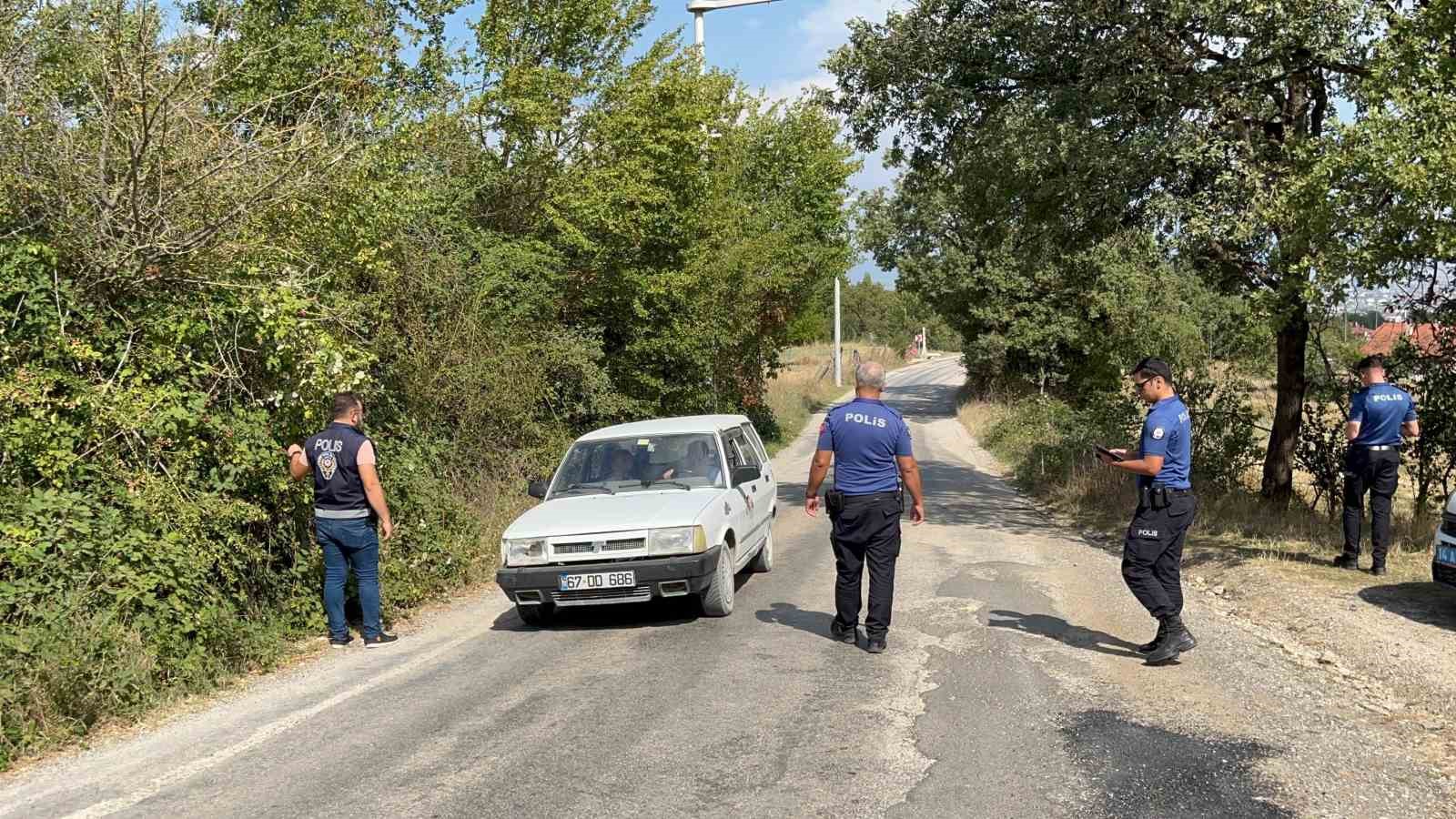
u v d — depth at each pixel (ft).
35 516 21.52
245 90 40.98
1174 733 17.08
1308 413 42.93
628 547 25.99
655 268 62.03
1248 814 13.79
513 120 55.88
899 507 22.95
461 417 45.16
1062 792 14.56
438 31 54.85
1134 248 46.93
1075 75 44.16
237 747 17.85
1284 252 35.53
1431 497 39.91
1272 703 18.75
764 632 25.20
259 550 26.16
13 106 23.72
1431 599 26.48
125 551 22.16
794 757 16.14
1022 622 25.54
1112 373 61.82
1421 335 38.04
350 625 28.37
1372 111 30.14
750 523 31.42
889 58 46.21
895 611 27.09
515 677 21.90
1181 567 33.73
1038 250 52.44
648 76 57.77
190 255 25.07
